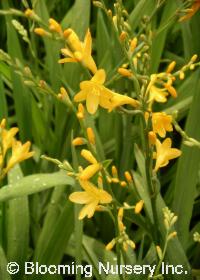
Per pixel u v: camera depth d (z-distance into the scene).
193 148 1.02
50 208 1.07
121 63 1.03
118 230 0.85
